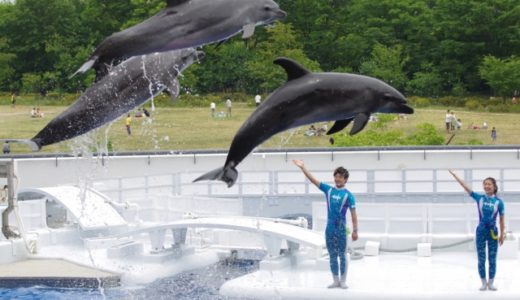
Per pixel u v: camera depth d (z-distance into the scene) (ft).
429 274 47.14
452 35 204.64
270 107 29.30
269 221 52.80
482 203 43.34
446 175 76.48
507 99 191.31
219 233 57.98
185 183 70.49
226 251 56.24
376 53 198.90
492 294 42.70
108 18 214.90
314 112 29.43
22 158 76.38
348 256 50.03
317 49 209.46
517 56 202.39
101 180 68.64
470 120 169.37
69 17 219.00
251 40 199.31
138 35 27.02
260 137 29.43
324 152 78.07
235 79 192.03
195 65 187.21
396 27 214.07
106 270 50.34
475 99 193.06
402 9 214.48
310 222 66.23
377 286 44.52
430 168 73.46
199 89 192.65
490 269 43.34
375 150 79.46
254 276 47.60
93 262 52.65
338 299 43.45
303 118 29.45
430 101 191.42
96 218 58.70
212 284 49.08
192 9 27.43
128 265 52.13
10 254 53.36
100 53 26.96
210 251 56.34
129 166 77.05
